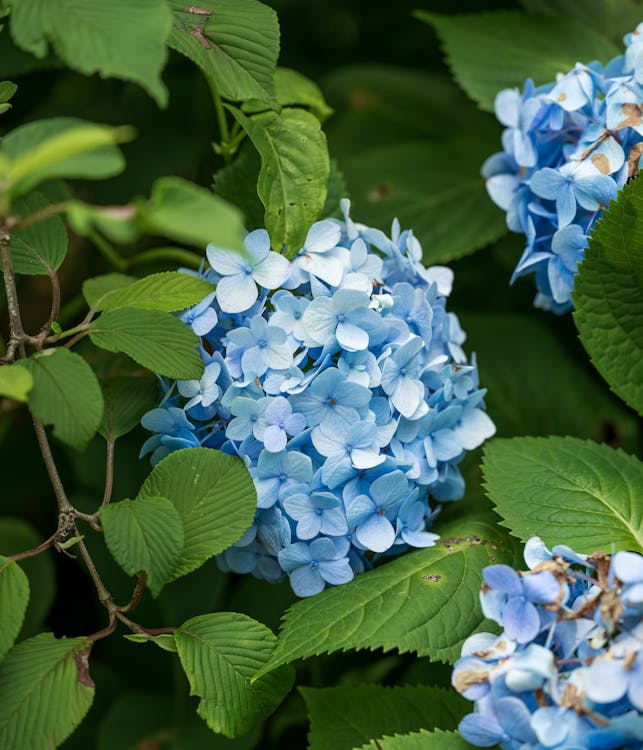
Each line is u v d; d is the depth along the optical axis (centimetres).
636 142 104
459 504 110
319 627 99
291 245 102
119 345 98
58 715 95
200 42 100
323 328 100
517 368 119
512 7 128
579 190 104
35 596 115
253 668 98
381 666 119
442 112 128
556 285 106
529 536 102
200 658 98
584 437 117
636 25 119
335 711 103
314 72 133
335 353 101
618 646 92
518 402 118
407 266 104
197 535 99
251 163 108
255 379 100
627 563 92
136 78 92
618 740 91
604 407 118
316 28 135
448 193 119
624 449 117
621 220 103
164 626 117
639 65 104
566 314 122
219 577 118
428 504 109
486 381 119
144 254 115
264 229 103
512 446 106
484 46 117
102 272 127
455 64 116
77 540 98
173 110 124
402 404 101
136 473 116
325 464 100
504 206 109
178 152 122
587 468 105
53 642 98
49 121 94
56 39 93
